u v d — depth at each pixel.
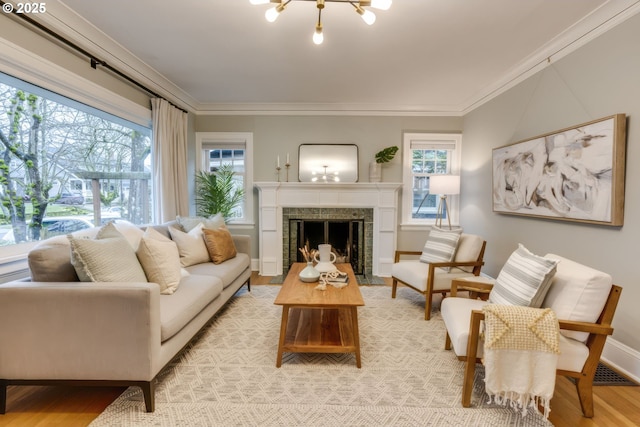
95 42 2.40
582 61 2.32
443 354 2.11
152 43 2.56
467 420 1.47
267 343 2.24
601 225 2.14
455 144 4.38
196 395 1.64
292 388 1.71
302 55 2.78
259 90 3.72
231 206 4.32
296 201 4.25
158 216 3.26
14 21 1.83
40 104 2.27
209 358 2.03
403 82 3.44
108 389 1.70
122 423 1.43
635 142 1.91
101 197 2.89
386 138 4.37
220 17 2.19
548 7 2.06
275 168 4.38
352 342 1.99
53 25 2.06
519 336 1.39
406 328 2.53
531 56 2.79
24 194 2.16
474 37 2.46
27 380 1.51
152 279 1.96
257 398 1.62
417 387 1.73
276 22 2.24
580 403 1.51
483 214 3.82
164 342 1.66
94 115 2.73
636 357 1.86
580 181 2.28
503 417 1.49
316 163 4.36
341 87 3.61
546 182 2.65
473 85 3.54
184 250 2.76
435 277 2.74
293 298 2.00
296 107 4.30
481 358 1.57
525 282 1.64
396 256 3.33
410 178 4.43
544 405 1.40
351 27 2.31
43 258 1.58
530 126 2.94
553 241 2.63
